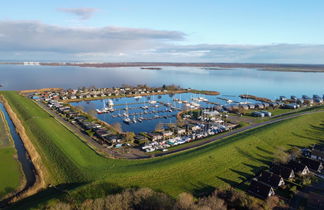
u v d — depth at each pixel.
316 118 170.00
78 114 173.62
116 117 182.12
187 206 61.34
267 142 122.62
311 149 115.19
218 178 86.69
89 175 85.38
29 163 98.94
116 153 108.31
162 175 86.44
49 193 77.81
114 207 61.69
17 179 86.50
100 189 76.00
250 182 84.00
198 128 149.00
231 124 158.88
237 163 99.06
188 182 83.00
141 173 86.69
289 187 80.12
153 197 64.81
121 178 82.94
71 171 90.12
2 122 154.88
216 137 132.00
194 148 114.62
